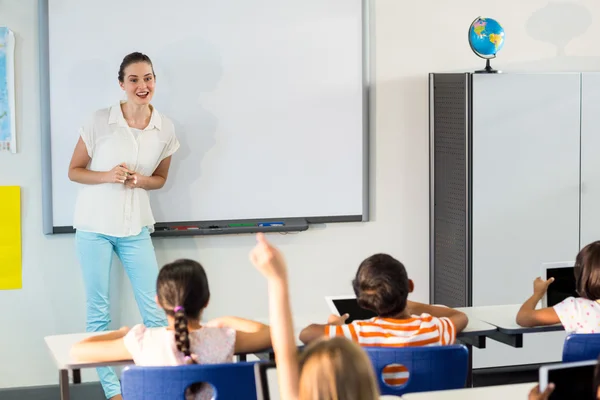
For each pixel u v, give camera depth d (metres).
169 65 5.32
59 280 5.30
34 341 5.30
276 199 5.59
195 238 5.51
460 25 5.85
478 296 5.50
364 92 5.67
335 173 5.68
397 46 5.77
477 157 5.40
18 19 5.09
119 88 5.23
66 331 5.34
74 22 5.14
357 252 5.82
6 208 5.17
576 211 5.59
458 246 5.56
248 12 5.43
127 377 2.80
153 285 5.08
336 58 5.61
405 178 5.86
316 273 5.76
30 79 5.14
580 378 2.20
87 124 4.89
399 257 5.89
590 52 6.13
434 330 3.22
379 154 5.80
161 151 5.04
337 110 5.64
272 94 5.52
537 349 5.75
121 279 5.38
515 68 6.00
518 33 5.97
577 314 3.50
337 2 5.57
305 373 1.77
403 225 5.88
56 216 5.22
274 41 5.49
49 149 5.16
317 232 5.74
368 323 3.22
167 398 2.81
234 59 5.43
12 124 5.12
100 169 4.91
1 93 5.09
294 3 5.50
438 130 5.76
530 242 5.54
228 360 3.07
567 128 5.52
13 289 5.23
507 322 3.82
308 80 5.57
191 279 3.03
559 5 6.04
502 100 5.41
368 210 5.78
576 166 5.56
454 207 5.60
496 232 5.48
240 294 5.62
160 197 5.38
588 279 3.48
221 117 5.44
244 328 3.28
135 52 5.08
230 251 5.59
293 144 5.59
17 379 5.32
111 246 5.00
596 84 5.55
